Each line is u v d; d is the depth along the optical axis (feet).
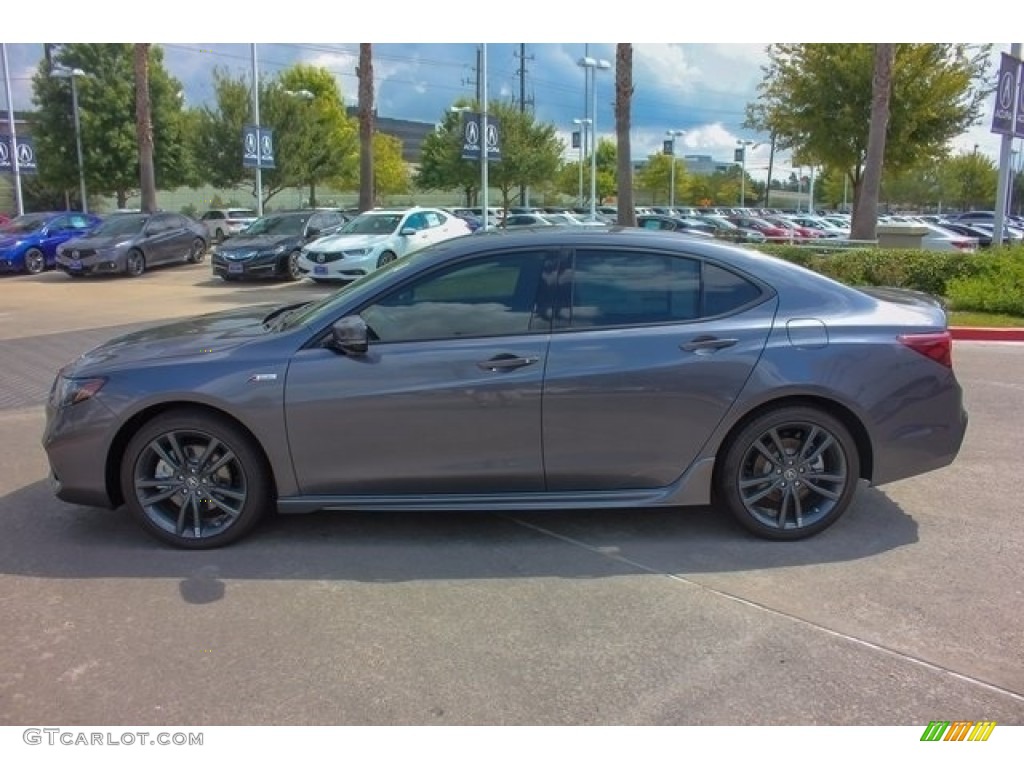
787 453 13.83
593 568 13.04
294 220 62.34
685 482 13.65
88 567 13.14
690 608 11.73
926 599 11.94
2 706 9.53
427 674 10.14
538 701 9.61
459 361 13.16
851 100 69.05
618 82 62.90
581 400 13.21
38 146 126.00
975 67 68.39
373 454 13.35
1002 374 27.17
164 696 9.72
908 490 16.43
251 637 10.98
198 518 13.74
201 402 13.19
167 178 131.44
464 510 14.48
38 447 19.62
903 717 9.30
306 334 13.48
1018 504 15.66
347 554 13.60
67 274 65.46
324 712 9.43
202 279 61.31
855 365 13.47
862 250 45.21
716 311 13.64
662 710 9.44
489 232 14.52
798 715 9.34
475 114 65.41
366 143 80.43
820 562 13.20
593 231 14.01
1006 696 9.66
